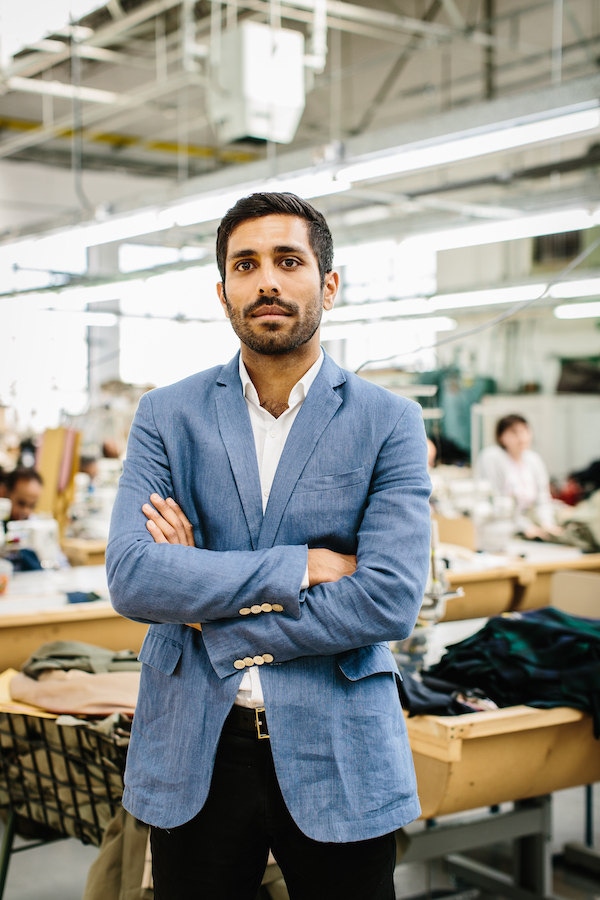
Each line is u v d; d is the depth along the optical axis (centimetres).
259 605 138
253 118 466
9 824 239
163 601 140
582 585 330
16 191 1032
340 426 148
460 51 818
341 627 137
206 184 353
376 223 567
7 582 371
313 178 301
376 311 508
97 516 570
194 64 540
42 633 335
